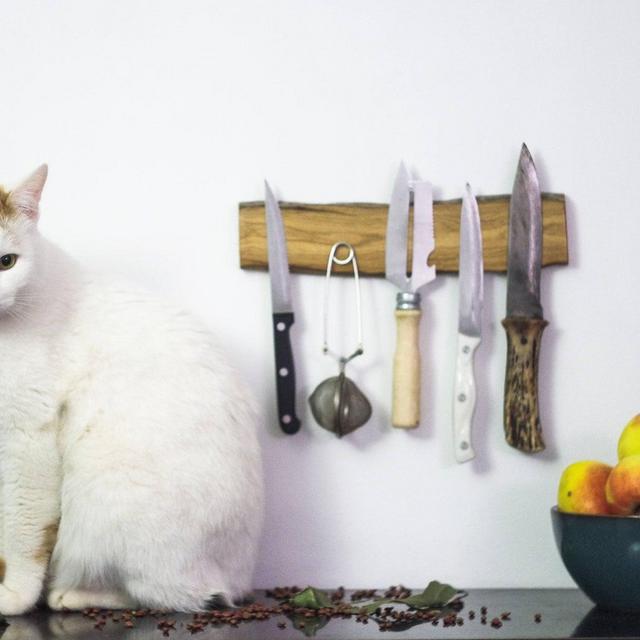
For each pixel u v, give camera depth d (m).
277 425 1.58
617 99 1.58
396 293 1.58
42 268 1.36
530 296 1.53
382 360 1.58
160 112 1.59
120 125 1.59
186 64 1.59
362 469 1.58
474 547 1.58
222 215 1.59
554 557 1.57
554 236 1.56
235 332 1.58
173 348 1.40
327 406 1.50
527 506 1.58
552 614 1.36
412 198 1.57
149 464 1.30
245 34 1.59
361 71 1.59
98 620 1.30
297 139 1.59
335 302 1.58
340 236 1.57
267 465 1.58
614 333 1.58
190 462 1.31
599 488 1.34
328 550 1.58
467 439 1.54
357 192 1.59
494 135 1.59
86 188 1.58
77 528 1.30
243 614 1.31
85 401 1.35
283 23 1.59
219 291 1.58
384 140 1.59
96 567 1.31
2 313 1.32
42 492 1.35
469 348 1.55
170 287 1.58
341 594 1.52
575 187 1.59
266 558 1.58
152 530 1.28
